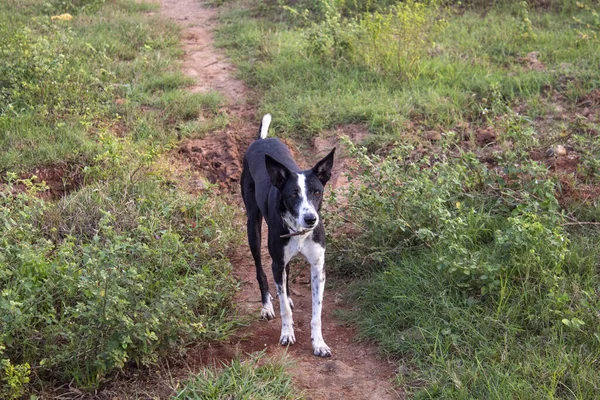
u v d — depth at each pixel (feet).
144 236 12.34
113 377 10.39
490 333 10.69
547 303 10.85
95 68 18.90
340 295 12.14
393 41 18.76
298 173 10.93
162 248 11.75
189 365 10.73
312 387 10.44
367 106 16.80
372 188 12.77
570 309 10.64
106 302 10.10
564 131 14.78
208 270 11.75
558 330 10.55
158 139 16.35
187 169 15.34
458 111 16.43
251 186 12.32
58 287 11.05
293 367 10.76
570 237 12.14
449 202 12.85
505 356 10.29
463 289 11.31
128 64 19.88
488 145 14.94
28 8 24.54
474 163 13.09
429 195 12.48
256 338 11.39
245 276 12.86
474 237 12.14
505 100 16.85
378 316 11.41
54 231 12.59
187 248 12.57
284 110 17.53
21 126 15.97
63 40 19.88
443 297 11.16
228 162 15.78
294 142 16.51
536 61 18.42
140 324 10.23
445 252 11.82
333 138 16.38
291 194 10.82
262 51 20.98
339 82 18.16
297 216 10.75
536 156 14.20
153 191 13.94
